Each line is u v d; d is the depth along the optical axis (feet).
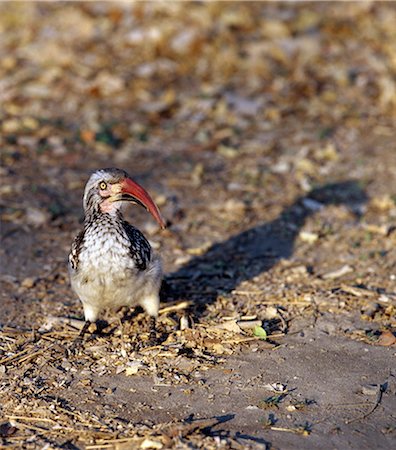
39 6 74.13
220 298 35.09
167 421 26.35
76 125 55.52
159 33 66.95
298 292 35.50
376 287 36.09
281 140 53.83
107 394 28.12
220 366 29.78
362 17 70.28
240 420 26.35
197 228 42.75
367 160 50.83
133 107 58.54
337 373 29.19
